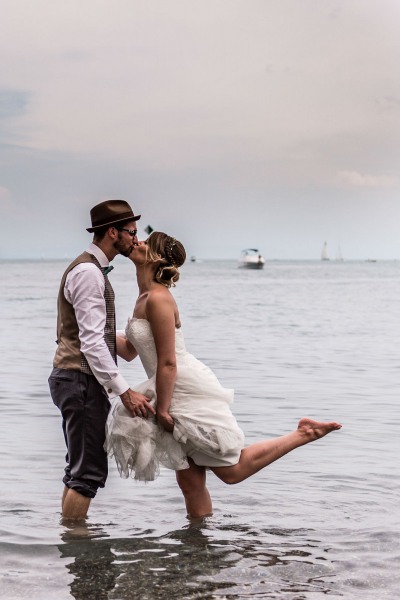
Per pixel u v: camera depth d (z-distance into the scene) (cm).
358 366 1522
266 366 1509
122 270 18638
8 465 723
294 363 1563
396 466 727
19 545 502
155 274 559
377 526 549
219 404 558
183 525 554
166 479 688
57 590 430
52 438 845
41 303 4025
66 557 483
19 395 1141
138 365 1488
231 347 1870
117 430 545
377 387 1240
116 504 605
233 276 12231
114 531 537
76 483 558
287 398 1123
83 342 539
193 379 553
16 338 2077
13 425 915
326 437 855
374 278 11275
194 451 560
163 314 545
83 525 550
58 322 564
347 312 3400
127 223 557
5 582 440
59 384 551
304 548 502
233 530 542
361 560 479
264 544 511
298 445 568
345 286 7431
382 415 993
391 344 1986
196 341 2017
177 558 482
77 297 540
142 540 518
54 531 535
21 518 564
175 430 547
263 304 4069
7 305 3822
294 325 2617
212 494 636
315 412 1011
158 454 554
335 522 560
